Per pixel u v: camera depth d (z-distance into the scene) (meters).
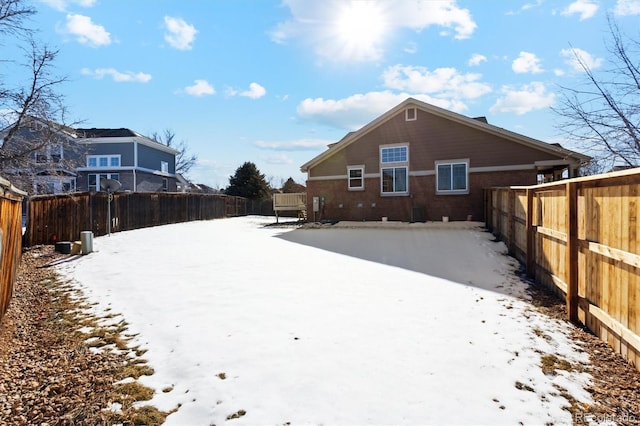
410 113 16.23
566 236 4.72
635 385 3.01
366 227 14.96
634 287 3.29
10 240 5.63
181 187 38.78
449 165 15.54
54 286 6.72
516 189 7.94
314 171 18.34
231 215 27.88
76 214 12.36
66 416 2.79
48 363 3.70
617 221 3.57
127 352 3.84
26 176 13.25
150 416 2.72
